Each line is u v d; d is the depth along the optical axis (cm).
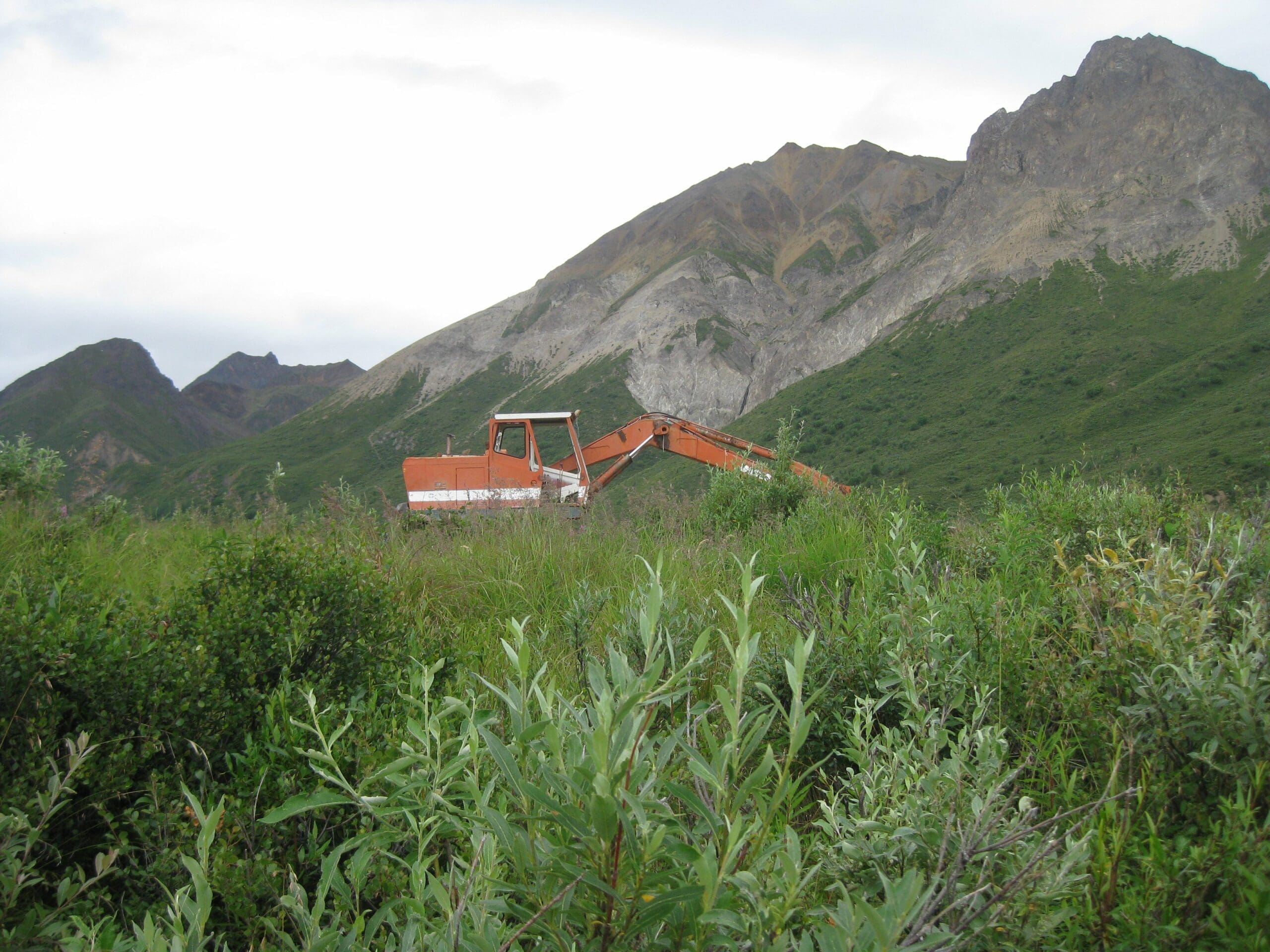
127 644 259
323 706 263
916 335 17012
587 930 105
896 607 316
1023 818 169
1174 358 11800
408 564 541
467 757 141
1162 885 168
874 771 202
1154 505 486
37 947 160
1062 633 310
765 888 113
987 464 9481
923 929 134
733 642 348
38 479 866
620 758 95
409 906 121
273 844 209
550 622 453
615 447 1858
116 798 221
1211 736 206
